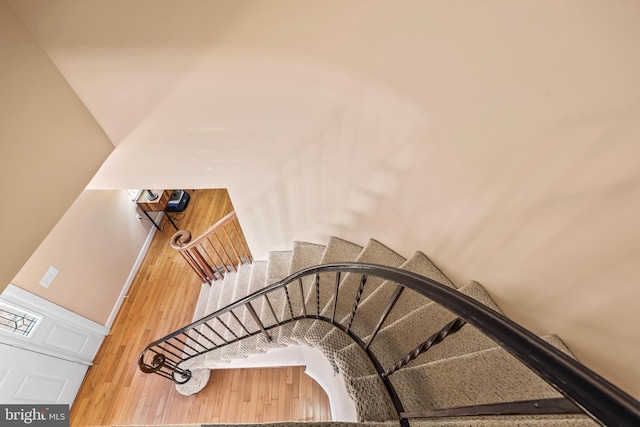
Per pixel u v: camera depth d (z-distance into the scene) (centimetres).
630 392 132
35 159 159
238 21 153
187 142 225
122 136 213
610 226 112
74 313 329
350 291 246
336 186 263
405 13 136
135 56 167
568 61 99
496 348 159
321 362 243
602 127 101
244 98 195
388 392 150
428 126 172
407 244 244
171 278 429
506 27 110
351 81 180
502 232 162
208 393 313
